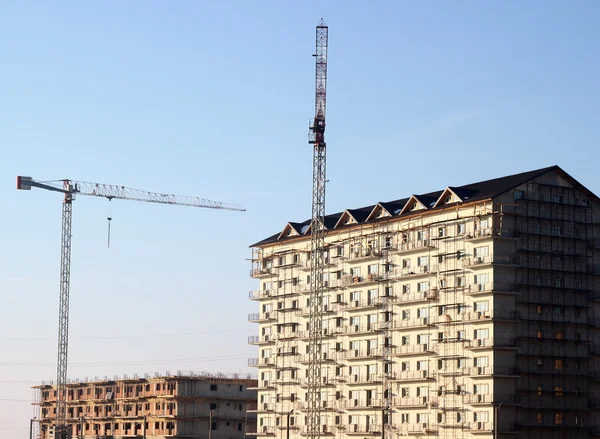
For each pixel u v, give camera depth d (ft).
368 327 654.12
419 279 624.59
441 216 616.80
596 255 617.21
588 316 604.08
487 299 578.25
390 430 625.82
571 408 587.27
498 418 563.07
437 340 602.03
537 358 581.53
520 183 595.06
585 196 620.49
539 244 594.24
